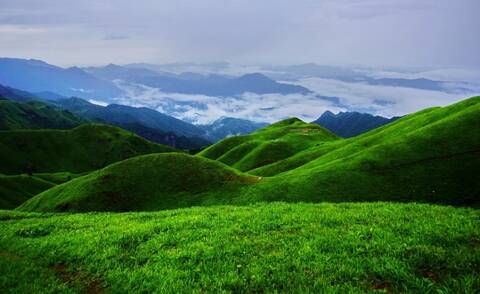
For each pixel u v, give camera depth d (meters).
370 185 56.78
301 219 20.98
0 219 30.70
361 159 64.12
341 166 63.94
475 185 50.06
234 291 13.20
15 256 19.55
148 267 15.65
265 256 15.65
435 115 76.06
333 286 12.56
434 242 15.54
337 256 15.09
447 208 22.33
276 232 18.98
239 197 59.78
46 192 74.62
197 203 59.81
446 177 53.28
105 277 15.43
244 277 13.94
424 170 56.19
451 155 57.41
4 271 17.16
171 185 65.75
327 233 17.86
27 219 29.47
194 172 68.62
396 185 55.28
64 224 25.28
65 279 16.19
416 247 14.91
